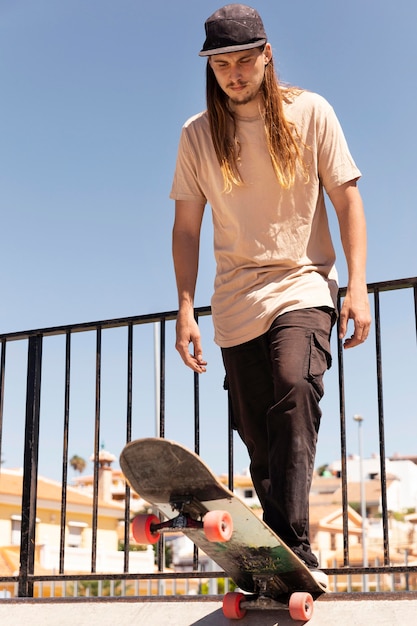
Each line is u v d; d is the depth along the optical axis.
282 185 2.61
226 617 2.47
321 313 2.55
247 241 2.66
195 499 2.25
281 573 2.32
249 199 2.66
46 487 37.22
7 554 29.83
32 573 3.39
